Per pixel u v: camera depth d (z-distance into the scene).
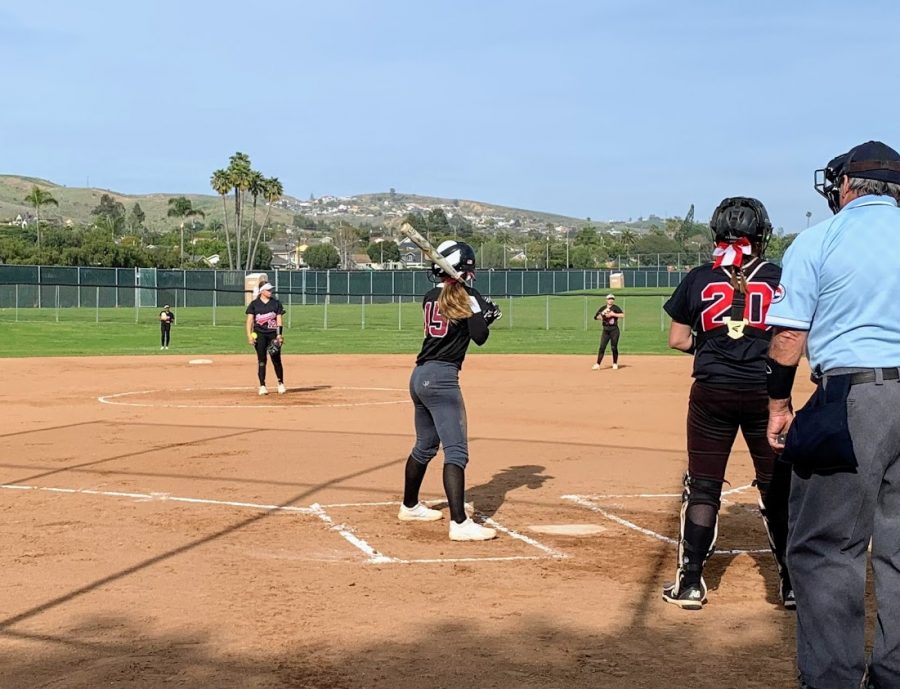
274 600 5.88
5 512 8.30
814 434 3.98
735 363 5.59
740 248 5.66
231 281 67.12
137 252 92.62
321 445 12.12
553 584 6.25
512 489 9.47
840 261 4.09
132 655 4.95
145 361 27.70
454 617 5.57
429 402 7.50
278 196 101.81
